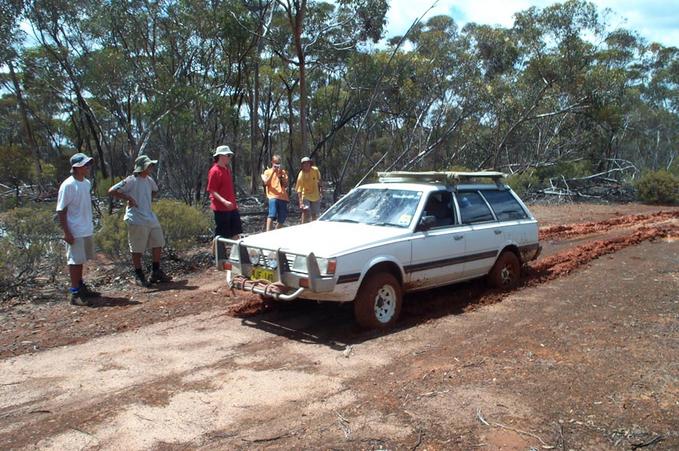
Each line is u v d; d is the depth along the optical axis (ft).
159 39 68.64
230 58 69.00
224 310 23.75
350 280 19.51
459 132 99.35
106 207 55.98
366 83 73.77
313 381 16.12
